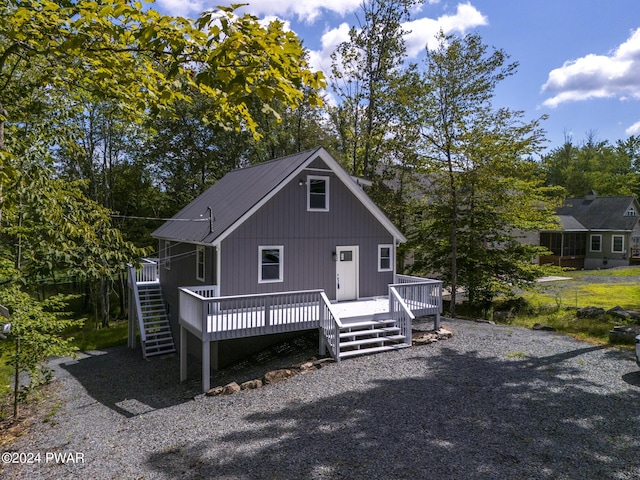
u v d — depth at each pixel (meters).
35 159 9.02
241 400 9.65
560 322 15.68
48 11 5.12
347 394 9.41
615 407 8.27
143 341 16.34
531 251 19.81
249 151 30.64
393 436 7.40
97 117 22.16
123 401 11.27
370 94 24.39
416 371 10.71
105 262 8.98
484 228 19.75
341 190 15.40
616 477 6.03
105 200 25.53
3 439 9.00
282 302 11.91
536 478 6.05
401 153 20.03
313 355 12.35
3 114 5.73
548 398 8.78
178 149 29.28
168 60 5.25
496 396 8.96
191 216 17.83
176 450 7.44
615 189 54.84
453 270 18.27
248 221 13.64
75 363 16.36
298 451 7.05
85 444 8.20
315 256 14.92
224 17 3.73
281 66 3.90
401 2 23.33
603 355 11.60
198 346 15.51
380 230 16.34
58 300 10.92
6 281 9.68
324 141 30.11
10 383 13.47
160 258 19.64
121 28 4.90
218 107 5.38
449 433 7.45
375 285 16.27
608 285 25.55
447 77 17.61
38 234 9.12
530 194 19.17
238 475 6.44
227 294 13.37
